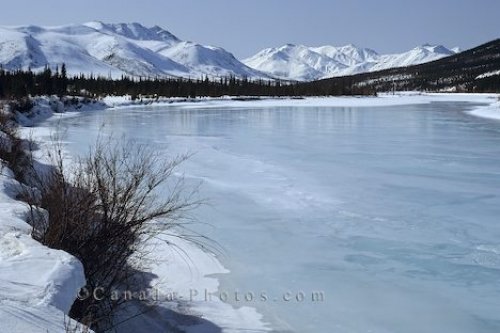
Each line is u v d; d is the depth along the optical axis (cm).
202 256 811
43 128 2914
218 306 647
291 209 1124
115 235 546
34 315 350
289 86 10662
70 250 521
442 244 903
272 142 2323
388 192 1288
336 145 2217
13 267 425
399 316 651
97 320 473
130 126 3209
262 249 871
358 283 745
